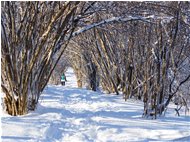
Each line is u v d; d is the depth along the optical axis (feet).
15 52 38.04
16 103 38.27
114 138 28.58
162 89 39.52
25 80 38.50
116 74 72.69
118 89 77.00
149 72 39.78
